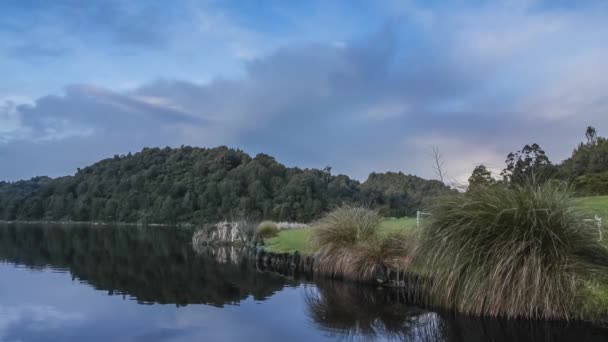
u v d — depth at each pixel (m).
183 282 11.76
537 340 6.01
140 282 11.86
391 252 9.97
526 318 6.49
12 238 32.12
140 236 36.19
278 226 26.61
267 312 8.14
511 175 8.74
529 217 6.89
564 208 7.13
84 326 7.43
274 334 6.77
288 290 10.23
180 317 7.89
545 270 6.51
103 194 77.38
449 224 7.52
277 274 12.92
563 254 6.66
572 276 6.43
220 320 7.64
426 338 6.32
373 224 11.35
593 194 18.33
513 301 6.54
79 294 10.18
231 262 16.53
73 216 75.44
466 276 7.02
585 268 6.59
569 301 6.36
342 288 10.12
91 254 20.14
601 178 18.95
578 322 6.29
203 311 8.30
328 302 8.81
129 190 75.56
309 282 11.14
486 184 8.09
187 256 19.06
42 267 15.20
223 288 10.73
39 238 32.47
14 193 87.62
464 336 6.27
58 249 23.02
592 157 25.31
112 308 8.69
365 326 7.08
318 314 7.89
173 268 14.78
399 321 7.27
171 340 6.58
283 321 7.48
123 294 10.14
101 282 11.90
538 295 6.44
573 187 7.77
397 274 9.30
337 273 11.03
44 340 6.73
